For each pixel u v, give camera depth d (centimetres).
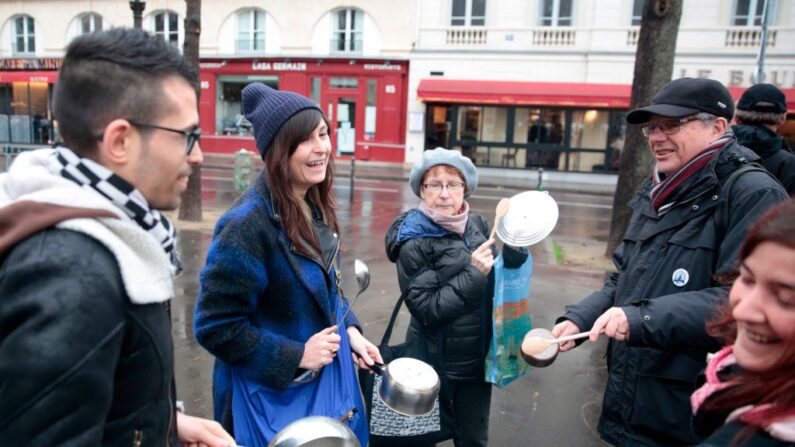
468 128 1905
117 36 102
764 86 324
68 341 85
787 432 83
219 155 2147
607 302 218
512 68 1852
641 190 220
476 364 230
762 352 93
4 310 87
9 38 2347
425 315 220
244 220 170
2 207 93
